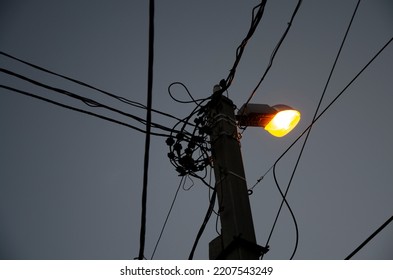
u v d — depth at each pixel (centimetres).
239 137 729
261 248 585
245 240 582
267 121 751
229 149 688
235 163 673
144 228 664
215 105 743
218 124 720
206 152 729
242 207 623
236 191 639
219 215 631
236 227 596
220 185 655
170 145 731
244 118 745
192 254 664
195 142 728
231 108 750
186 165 721
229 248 584
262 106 757
